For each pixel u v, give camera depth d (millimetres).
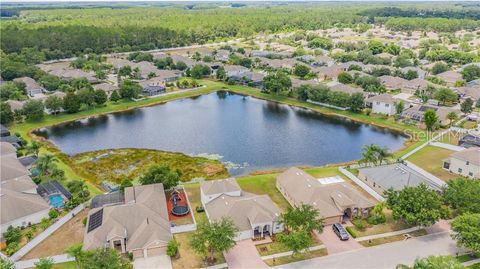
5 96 161375
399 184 88938
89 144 127812
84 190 92312
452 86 186625
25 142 123000
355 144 127875
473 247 64375
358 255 69250
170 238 71750
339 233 74250
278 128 144000
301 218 70375
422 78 199625
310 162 114188
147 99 177750
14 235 74562
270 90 186375
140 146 126438
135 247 69250
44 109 153125
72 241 74750
